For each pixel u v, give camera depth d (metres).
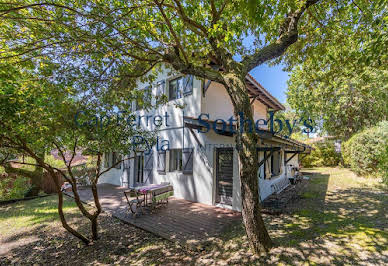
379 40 3.24
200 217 5.53
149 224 5.02
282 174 9.45
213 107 7.88
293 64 6.77
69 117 3.35
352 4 4.61
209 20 4.42
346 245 3.49
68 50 3.80
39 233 4.91
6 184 10.15
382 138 8.89
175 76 8.59
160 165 8.74
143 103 5.10
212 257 3.40
